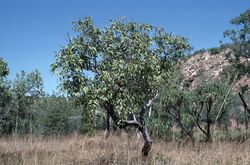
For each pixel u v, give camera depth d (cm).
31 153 1129
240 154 1052
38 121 2502
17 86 2386
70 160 1080
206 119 1798
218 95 1738
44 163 1020
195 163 998
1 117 2169
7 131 2150
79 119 2777
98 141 1422
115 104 963
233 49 2359
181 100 1777
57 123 2616
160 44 1137
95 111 921
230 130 1912
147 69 963
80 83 934
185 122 1875
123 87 969
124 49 1037
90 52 1002
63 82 947
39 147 1241
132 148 1148
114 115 1008
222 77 1827
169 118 1858
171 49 1145
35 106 2575
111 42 1053
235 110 2031
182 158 1041
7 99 2258
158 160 1033
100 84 943
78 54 998
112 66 977
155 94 1101
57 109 2652
